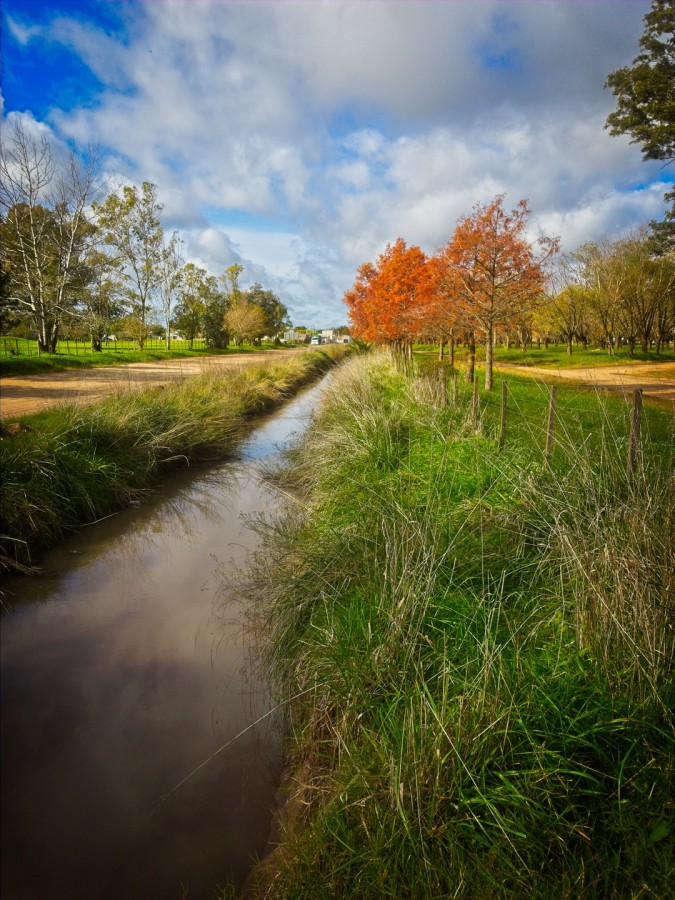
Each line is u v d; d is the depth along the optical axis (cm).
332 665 328
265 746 332
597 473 455
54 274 3297
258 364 2706
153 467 920
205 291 5562
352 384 1252
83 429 843
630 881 186
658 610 272
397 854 213
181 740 335
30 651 430
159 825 279
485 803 216
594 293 3734
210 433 1123
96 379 1881
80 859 258
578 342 5075
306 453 902
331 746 303
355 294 3238
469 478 558
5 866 254
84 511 719
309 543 514
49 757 320
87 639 448
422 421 794
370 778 246
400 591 344
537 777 224
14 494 621
